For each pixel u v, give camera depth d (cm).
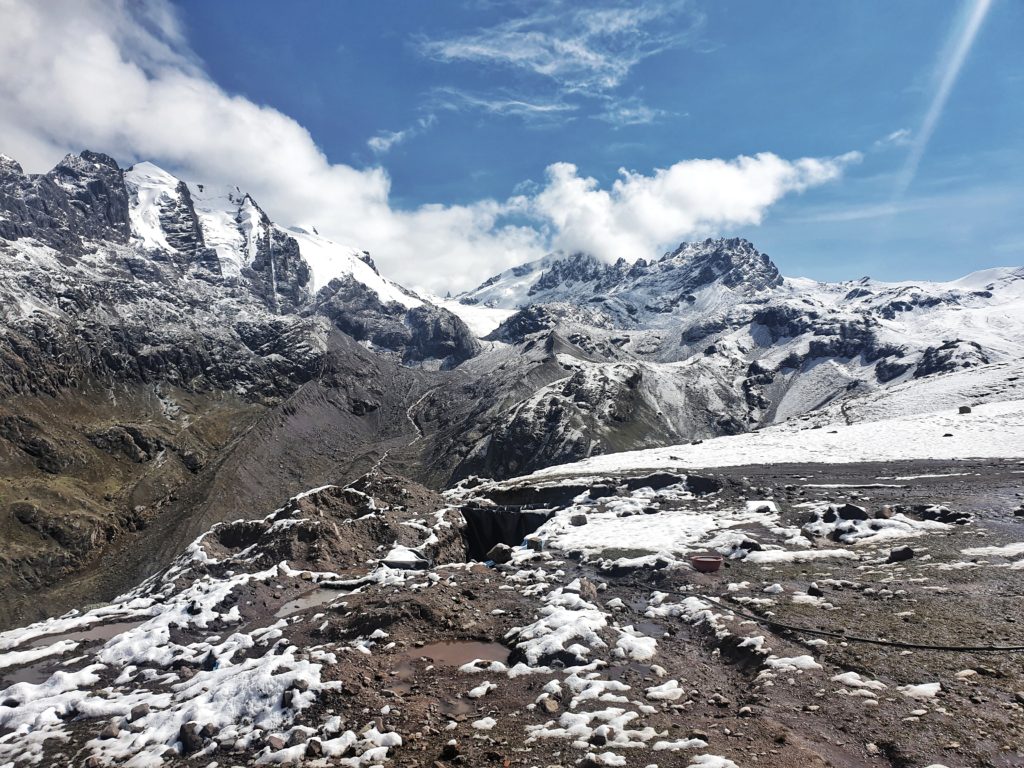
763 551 2427
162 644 1755
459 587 2075
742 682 1329
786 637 1527
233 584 2159
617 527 3147
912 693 1172
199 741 1185
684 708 1184
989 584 1795
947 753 965
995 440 5425
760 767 933
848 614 1644
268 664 1377
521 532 3641
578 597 1822
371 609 1789
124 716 1349
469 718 1199
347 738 1122
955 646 1366
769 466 5328
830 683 1242
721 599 1883
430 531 3116
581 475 5578
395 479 3691
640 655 1445
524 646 1498
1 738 1304
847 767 955
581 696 1243
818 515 2884
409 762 1048
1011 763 930
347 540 2752
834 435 6675
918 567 2039
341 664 1392
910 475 4144
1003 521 2569
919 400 11475
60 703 1415
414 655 1542
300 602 2142
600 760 988
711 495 3719
